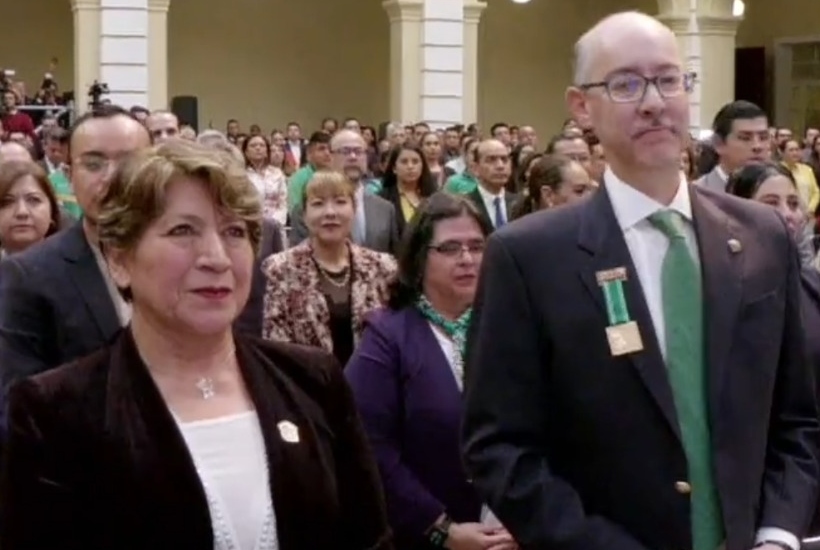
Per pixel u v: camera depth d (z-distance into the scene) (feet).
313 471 9.35
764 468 11.29
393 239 33.30
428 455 15.01
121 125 14.32
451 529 14.69
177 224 9.10
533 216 11.52
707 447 10.96
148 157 9.21
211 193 9.20
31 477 8.90
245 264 9.34
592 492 11.02
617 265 11.09
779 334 11.32
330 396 9.81
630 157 11.08
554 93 91.61
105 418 8.97
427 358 15.19
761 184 17.93
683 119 11.10
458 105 73.56
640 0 90.63
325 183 20.34
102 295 13.97
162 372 9.30
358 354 15.42
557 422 11.20
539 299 11.12
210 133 30.58
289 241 33.45
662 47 10.95
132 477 8.87
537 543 10.87
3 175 19.58
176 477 8.93
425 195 36.29
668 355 11.02
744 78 89.97
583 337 10.98
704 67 77.00
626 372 10.91
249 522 9.09
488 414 11.19
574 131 34.04
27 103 68.90
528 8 90.74
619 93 10.96
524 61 90.99
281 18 85.76
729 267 11.21
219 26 84.64
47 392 9.02
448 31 73.20
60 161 35.83
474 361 11.38
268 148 51.29
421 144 47.96
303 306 20.08
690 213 11.36
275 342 9.95
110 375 9.16
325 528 9.39
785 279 11.49
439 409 14.99
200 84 84.48
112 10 67.31
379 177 48.62
